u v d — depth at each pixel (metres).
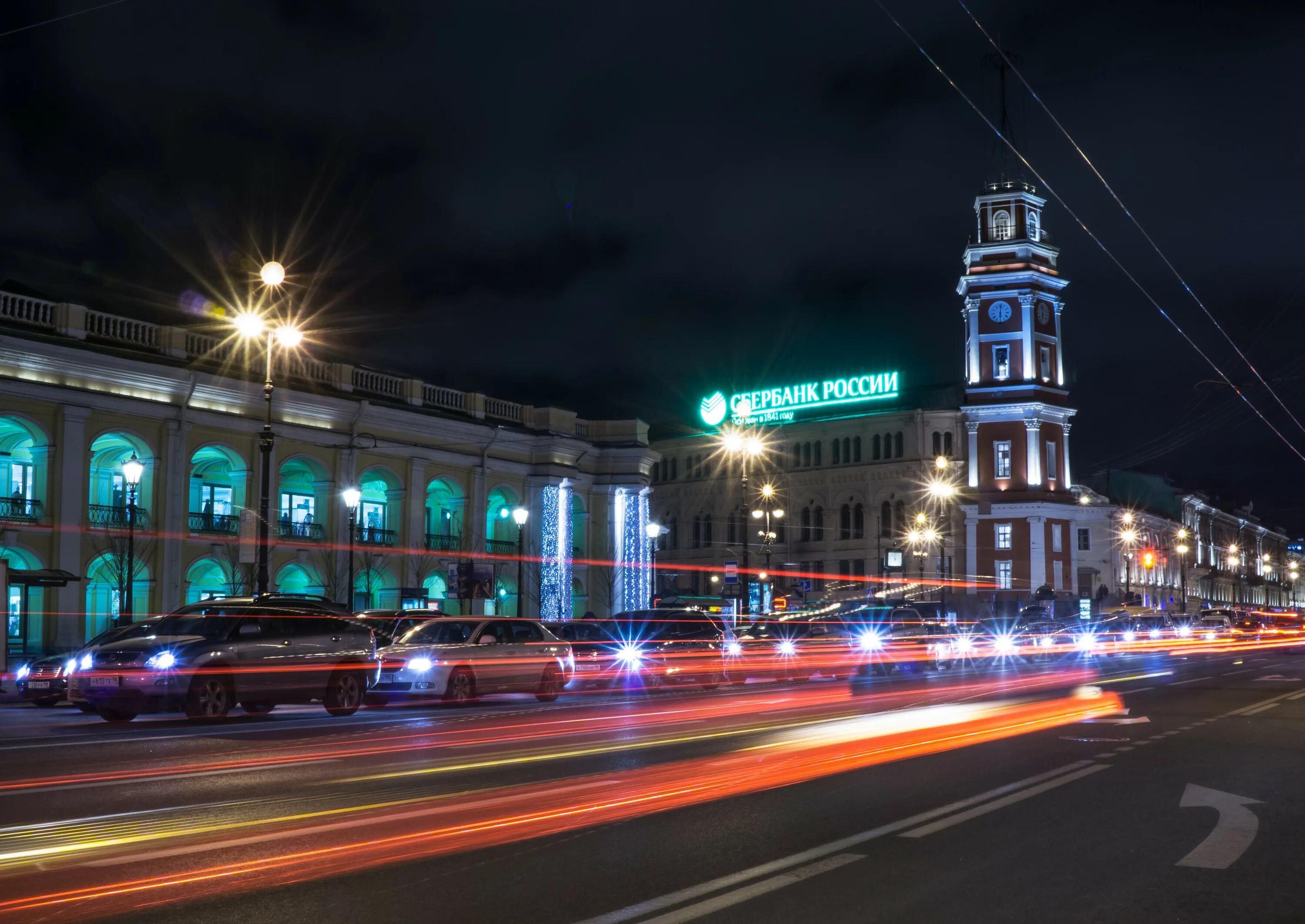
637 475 61.88
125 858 8.40
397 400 52.47
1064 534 84.69
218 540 44.69
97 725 20.00
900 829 9.69
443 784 12.05
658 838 9.24
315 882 7.70
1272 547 156.50
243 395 45.22
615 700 26.16
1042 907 7.21
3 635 29.44
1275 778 12.83
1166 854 8.80
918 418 85.81
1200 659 51.06
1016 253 85.75
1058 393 86.25
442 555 53.03
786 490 92.12
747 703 24.67
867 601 69.12
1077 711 21.92
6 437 42.00
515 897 7.34
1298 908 7.22
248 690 20.50
